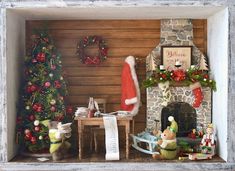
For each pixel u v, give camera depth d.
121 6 0.59
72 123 0.69
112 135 0.62
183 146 0.64
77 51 0.70
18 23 0.66
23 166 0.59
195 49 0.69
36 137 0.64
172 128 0.62
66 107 0.67
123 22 0.70
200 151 0.64
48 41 0.66
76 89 0.71
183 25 0.69
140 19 0.70
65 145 0.63
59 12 0.63
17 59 0.65
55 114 0.64
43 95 0.64
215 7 0.60
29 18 0.68
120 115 0.63
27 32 0.70
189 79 0.66
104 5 0.59
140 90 0.70
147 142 0.64
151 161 0.60
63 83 0.66
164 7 0.59
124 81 0.68
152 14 0.65
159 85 0.66
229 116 0.59
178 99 0.67
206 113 0.67
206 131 0.65
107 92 0.71
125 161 0.60
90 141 0.68
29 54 0.66
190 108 0.70
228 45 0.59
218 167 0.59
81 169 0.59
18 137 0.64
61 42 0.70
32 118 0.63
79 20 0.70
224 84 0.61
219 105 0.63
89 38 0.69
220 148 0.63
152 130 0.67
